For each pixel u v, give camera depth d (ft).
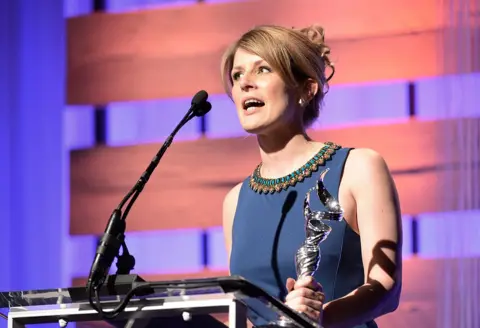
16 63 38.22
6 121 37.96
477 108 33.04
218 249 35.01
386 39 34.06
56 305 15.57
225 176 35.29
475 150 32.83
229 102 35.68
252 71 20.80
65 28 37.91
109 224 16.08
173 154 35.94
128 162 36.42
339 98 34.17
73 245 36.73
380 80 33.91
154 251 35.60
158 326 15.05
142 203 35.99
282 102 20.62
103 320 15.39
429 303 32.63
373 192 19.90
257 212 20.95
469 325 32.24
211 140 35.63
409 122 33.50
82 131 37.22
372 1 34.37
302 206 20.31
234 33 36.01
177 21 36.70
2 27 38.42
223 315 14.24
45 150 37.52
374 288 18.86
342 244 19.94
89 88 37.32
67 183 37.17
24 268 37.09
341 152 20.74
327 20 34.76
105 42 37.40
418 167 33.24
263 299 13.76
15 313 15.83
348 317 18.35
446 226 32.76
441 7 33.73
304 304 16.29
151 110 36.50
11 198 37.52
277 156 21.12
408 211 33.12
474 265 32.45
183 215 35.50
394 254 19.48
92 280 15.02
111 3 37.52
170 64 36.55
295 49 20.79
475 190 32.73
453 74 33.32
